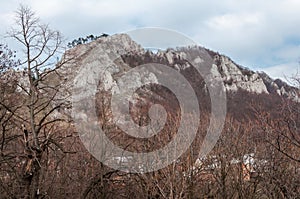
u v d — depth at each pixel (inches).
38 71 568.4
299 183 519.8
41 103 590.9
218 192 616.4
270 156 581.3
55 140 601.0
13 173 562.3
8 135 615.8
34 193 544.1
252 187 609.9
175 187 579.5
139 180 665.0
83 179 665.6
